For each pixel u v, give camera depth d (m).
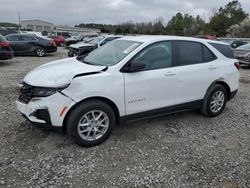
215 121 5.51
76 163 3.78
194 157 4.06
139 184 3.40
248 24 67.50
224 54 5.80
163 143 4.46
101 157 3.95
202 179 3.54
